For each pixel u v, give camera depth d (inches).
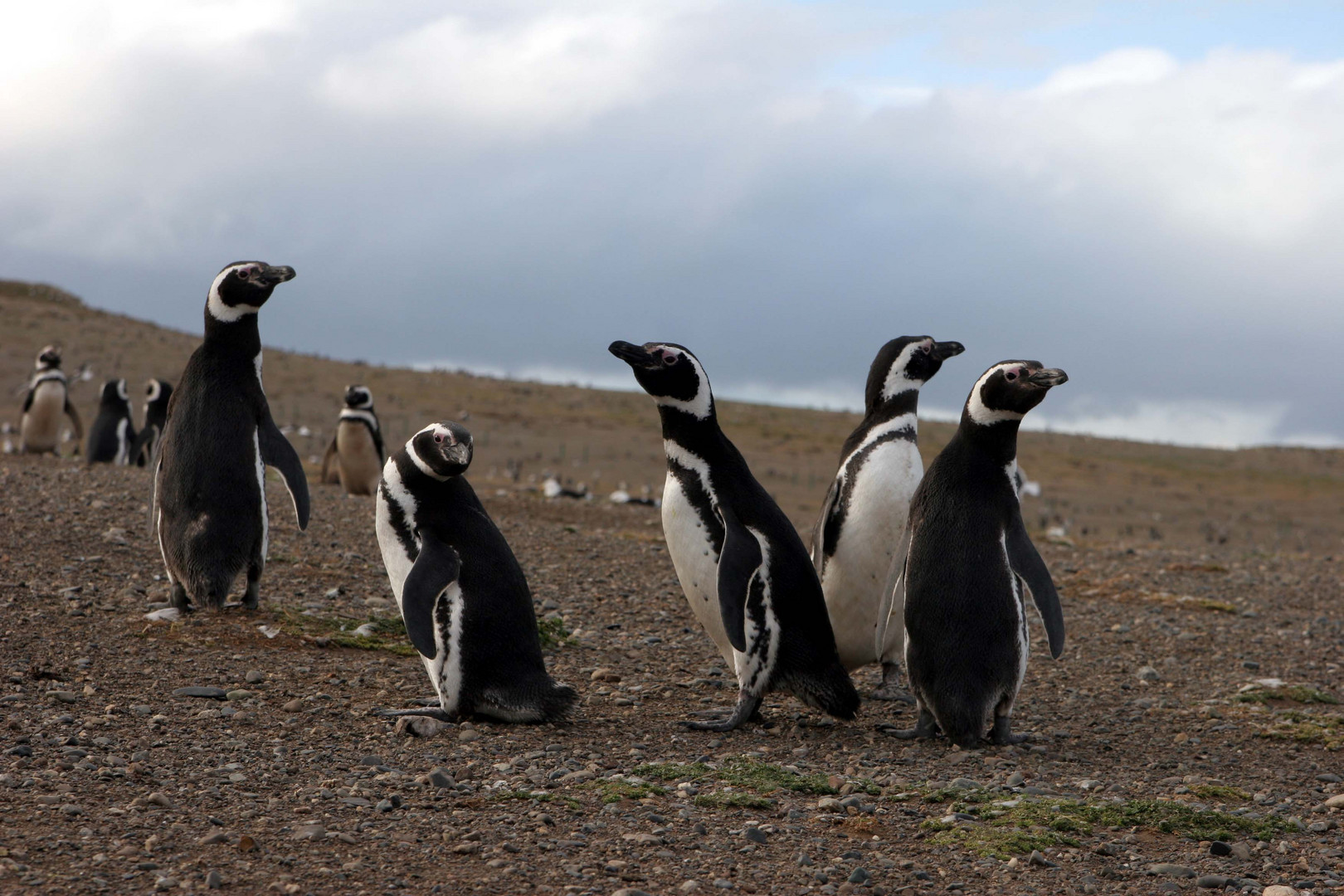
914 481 469.7
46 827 275.9
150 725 370.9
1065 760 406.3
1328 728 469.1
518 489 1542.8
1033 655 607.8
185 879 251.6
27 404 1337.4
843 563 477.1
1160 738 451.8
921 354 482.6
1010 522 402.9
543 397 3791.8
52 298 4571.9
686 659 547.5
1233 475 3474.4
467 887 259.9
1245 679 562.6
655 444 2972.4
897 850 302.8
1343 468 3863.2
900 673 502.0
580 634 577.3
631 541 860.0
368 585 616.1
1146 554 1051.3
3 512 697.0
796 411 4101.9
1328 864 310.0
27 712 374.3
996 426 400.8
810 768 373.4
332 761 350.6
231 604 526.0
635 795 330.6
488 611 398.6
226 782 322.3
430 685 450.6
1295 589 856.3
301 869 263.1
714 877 276.1
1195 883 292.2
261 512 510.3
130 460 852.0
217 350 511.5
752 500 427.8
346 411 1187.3
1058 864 298.4
